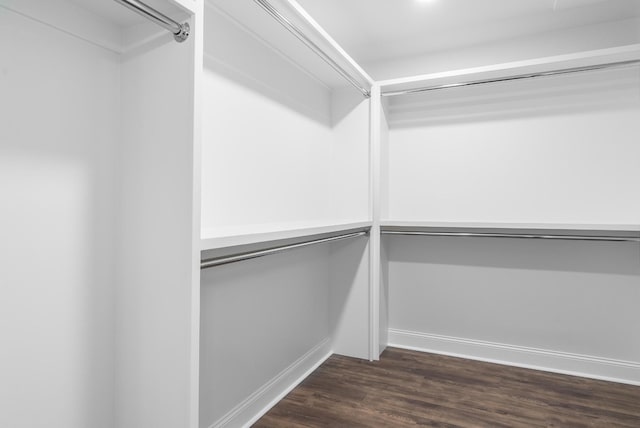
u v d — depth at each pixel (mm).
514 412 1842
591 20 2221
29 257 964
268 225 1854
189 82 1035
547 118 2387
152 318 1087
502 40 2463
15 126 935
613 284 2264
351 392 2053
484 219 2539
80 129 1068
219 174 1588
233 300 1695
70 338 1052
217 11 1556
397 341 2787
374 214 2475
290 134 2113
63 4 1008
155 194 1089
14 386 940
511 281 2486
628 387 2131
